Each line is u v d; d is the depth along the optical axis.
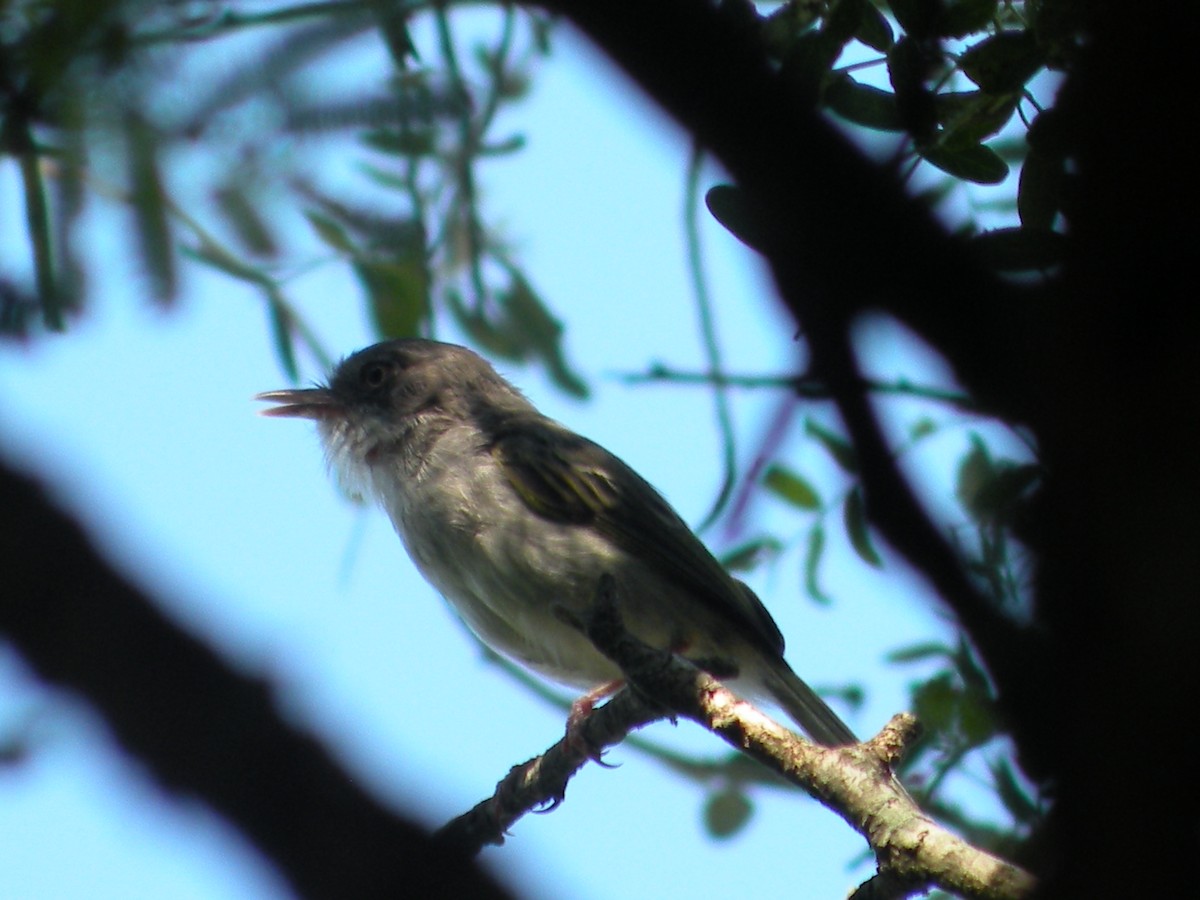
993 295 0.79
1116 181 0.67
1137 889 0.67
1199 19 0.66
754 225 0.89
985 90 1.33
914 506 0.88
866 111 1.32
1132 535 0.66
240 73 0.83
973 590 0.85
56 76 0.85
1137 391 0.67
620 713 1.84
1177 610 0.66
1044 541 0.72
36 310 1.10
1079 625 0.69
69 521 0.72
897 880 1.32
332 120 0.84
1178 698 0.66
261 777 0.75
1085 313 0.68
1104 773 0.68
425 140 1.59
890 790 1.38
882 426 0.87
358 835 0.77
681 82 0.77
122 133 0.86
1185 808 0.67
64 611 0.71
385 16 1.01
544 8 0.78
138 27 0.85
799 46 1.30
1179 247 0.67
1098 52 0.68
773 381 1.50
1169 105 0.66
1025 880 1.26
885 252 0.79
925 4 1.29
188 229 1.17
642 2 0.75
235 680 0.75
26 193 1.06
